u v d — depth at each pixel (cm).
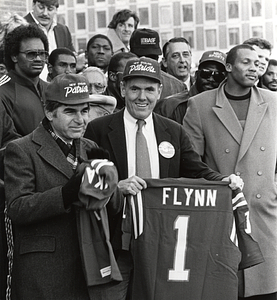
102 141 462
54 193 391
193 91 606
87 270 396
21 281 407
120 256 443
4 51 521
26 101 505
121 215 438
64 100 401
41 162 408
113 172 390
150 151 459
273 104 539
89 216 401
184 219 442
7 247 447
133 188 434
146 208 439
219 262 446
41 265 402
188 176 473
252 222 528
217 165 532
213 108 536
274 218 536
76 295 407
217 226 447
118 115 468
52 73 652
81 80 407
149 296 435
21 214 396
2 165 446
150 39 675
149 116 465
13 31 516
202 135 538
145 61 453
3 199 442
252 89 540
